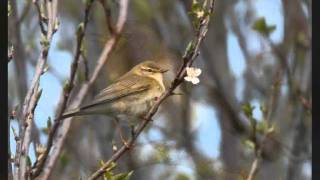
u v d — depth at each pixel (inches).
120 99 371.9
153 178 541.3
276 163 514.0
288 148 485.7
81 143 528.7
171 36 530.3
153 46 517.0
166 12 555.5
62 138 300.8
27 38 520.7
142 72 401.4
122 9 323.0
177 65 512.1
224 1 581.3
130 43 486.6
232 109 546.3
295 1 549.6
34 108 245.1
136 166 511.5
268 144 510.6
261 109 454.3
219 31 564.4
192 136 571.8
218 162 543.2
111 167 268.1
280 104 531.5
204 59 556.1
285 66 515.8
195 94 577.0
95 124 501.7
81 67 453.4
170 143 533.6
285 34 549.3
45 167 290.0
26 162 239.0
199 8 249.0
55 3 263.3
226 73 558.6
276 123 519.8
